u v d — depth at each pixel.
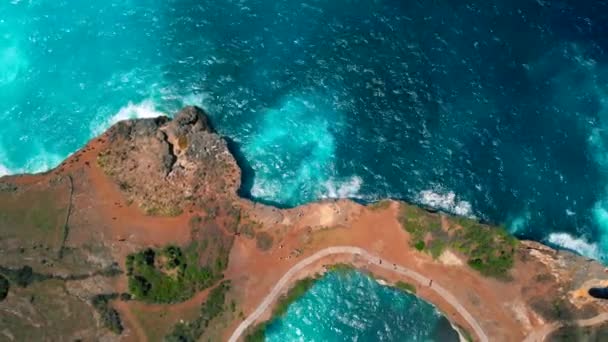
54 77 159.50
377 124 150.00
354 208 142.75
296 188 147.25
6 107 157.38
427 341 138.38
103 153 147.00
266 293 140.12
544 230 141.88
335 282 141.12
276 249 141.75
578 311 133.62
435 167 146.12
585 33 156.12
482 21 157.38
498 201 143.25
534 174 144.75
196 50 158.62
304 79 154.50
